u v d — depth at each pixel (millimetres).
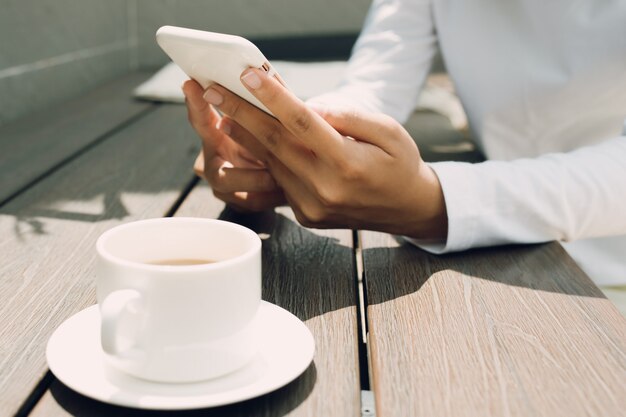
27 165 1181
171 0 2680
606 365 551
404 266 763
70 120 1606
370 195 741
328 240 849
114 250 516
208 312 466
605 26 1059
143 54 2740
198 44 621
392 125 717
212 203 987
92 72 2197
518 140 1199
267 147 739
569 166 839
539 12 1109
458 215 778
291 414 472
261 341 542
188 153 1289
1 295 657
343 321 621
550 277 736
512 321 625
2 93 1573
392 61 1274
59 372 476
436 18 1211
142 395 452
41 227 862
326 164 714
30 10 1717
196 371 474
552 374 534
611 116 1123
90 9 2172
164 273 455
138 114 1699
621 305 1077
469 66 1187
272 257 783
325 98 1149
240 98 709
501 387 513
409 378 520
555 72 1114
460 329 605
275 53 2541
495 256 797
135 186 1065
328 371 530
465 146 1404
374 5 1393
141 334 464
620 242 1117
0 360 532
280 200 911
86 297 659
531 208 801
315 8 2668
